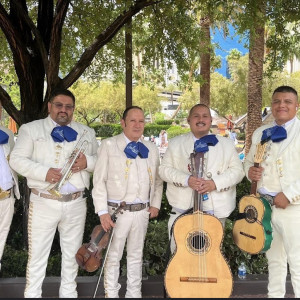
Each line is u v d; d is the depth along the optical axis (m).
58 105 3.46
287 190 3.12
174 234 3.07
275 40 6.89
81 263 3.32
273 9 5.40
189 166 3.43
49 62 4.73
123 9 4.92
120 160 3.45
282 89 3.27
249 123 15.08
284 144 3.23
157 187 3.69
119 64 7.91
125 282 3.88
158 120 47.44
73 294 3.57
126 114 3.48
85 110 34.41
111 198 3.49
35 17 7.28
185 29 6.68
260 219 3.16
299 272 3.19
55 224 3.44
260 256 4.42
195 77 8.23
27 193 4.83
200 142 3.44
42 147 3.42
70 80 4.89
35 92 4.97
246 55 26.16
